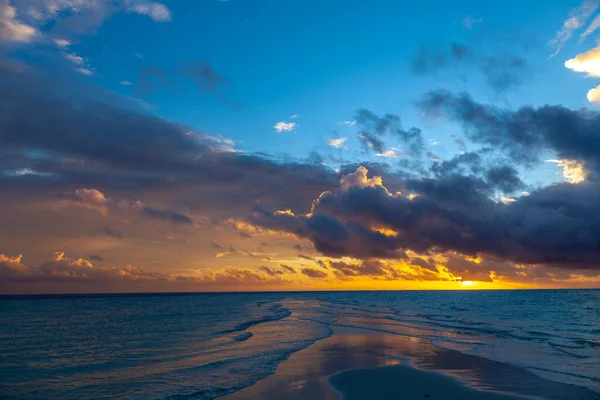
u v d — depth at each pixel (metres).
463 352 22.25
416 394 13.62
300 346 24.44
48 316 51.00
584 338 27.81
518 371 17.22
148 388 14.15
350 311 63.12
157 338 27.89
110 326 37.09
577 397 13.24
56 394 13.49
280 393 13.57
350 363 19.02
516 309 64.44
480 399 13.08
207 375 16.20
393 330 33.78
